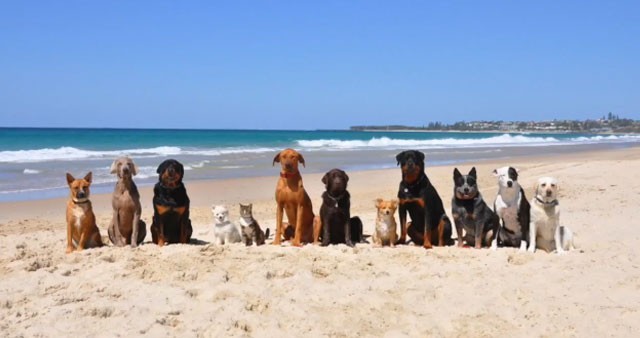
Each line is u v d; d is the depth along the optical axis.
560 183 12.55
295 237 7.77
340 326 5.77
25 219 10.16
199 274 6.56
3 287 6.33
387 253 7.26
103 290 6.25
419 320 5.88
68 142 36.59
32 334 5.55
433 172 16.27
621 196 10.87
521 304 6.10
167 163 7.50
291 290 6.27
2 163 19.27
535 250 7.44
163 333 5.59
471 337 5.70
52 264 6.96
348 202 7.73
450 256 7.19
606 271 6.68
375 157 24.56
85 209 7.49
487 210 7.55
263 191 13.05
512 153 28.50
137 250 7.32
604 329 5.73
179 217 7.68
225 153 26.66
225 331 5.63
